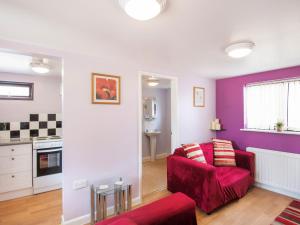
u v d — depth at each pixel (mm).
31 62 2605
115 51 2123
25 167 2904
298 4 1190
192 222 1426
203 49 2066
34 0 1132
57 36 1694
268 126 3125
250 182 2871
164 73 3004
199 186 2326
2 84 3285
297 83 2789
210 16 1345
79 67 2150
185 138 3334
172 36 1711
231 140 3607
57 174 3143
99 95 2285
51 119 3695
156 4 1099
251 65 2770
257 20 1411
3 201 2707
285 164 2752
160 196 2803
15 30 1567
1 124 3230
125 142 2510
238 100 3514
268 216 2227
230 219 2172
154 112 5062
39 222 2164
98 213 2023
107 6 1208
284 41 1820
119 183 2172
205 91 3713
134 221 1183
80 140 2146
